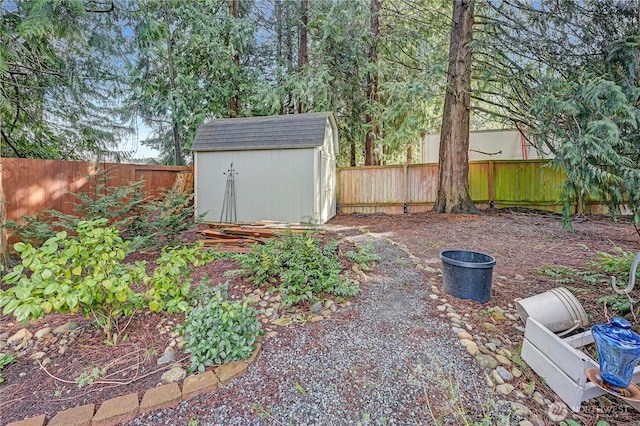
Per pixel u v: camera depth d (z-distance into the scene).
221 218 7.44
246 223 6.91
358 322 2.56
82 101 7.80
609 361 1.64
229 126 7.69
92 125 8.48
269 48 11.51
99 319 2.46
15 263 4.21
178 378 1.92
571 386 1.70
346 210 9.49
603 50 5.25
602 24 5.41
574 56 5.84
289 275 3.04
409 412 1.67
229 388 1.84
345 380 1.90
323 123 7.11
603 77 4.23
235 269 3.72
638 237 5.00
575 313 2.32
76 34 4.02
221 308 2.21
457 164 7.69
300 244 3.54
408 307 2.81
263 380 1.90
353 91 10.52
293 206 7.00
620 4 5.08
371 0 9.66
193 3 9.18
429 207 8.84
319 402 1.74
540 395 1.79
